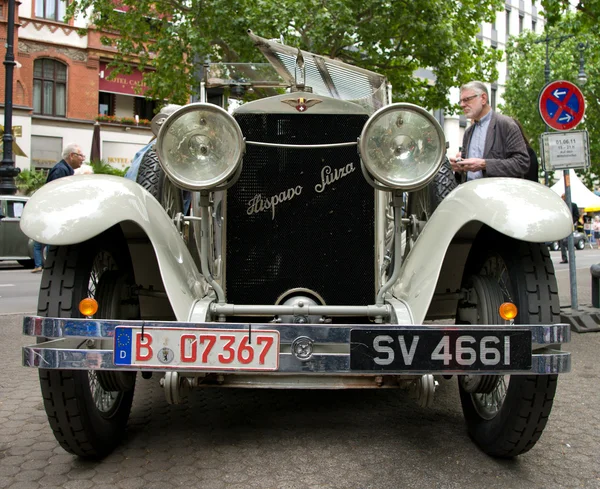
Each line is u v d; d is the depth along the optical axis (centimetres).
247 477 276
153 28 1455
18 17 2470
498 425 287
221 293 293
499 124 454
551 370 257
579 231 2908
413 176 274
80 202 265
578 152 698
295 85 372
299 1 1209
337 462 293
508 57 3362
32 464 291
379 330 255
